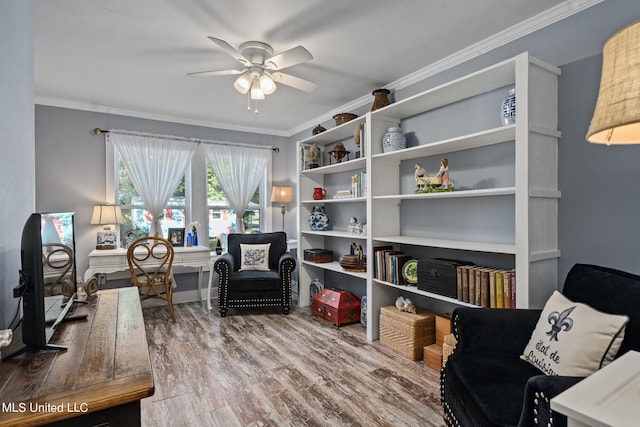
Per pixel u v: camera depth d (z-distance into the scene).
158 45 2.48
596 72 1.91
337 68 2.92
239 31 2.30
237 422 1.83
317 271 4.21
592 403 0.74
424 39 2.44
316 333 3.18
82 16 2.11
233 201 4.65
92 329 1.36
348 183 3.97
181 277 4.33
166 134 4.30
